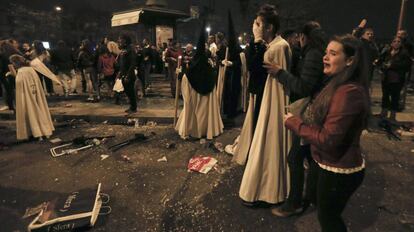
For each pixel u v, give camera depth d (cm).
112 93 938
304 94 232
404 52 633
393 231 270
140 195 343
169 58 899
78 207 289
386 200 324
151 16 1209
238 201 325
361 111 159
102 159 452
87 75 888
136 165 430
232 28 589
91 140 529
